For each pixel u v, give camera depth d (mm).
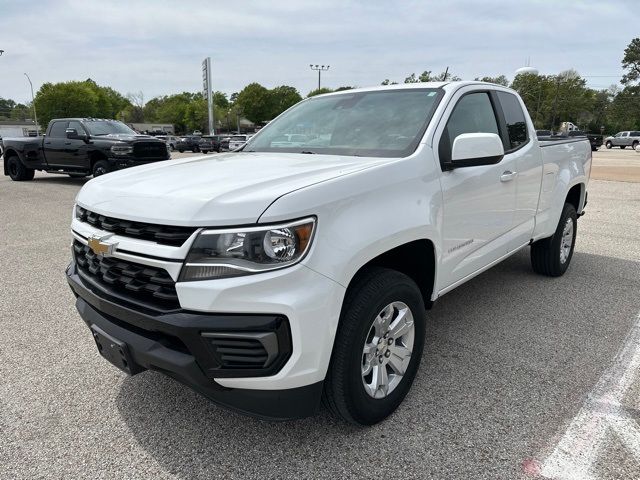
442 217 2936
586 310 4297
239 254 2021
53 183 14773
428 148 2930
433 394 2939
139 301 2225
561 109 75938
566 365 3305
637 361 3354
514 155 3889
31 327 3992
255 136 4008
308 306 2090
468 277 3453
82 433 2604
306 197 2145
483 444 2479
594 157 31844
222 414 2758
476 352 3500
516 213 3990
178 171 2795
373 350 2553
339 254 2197
